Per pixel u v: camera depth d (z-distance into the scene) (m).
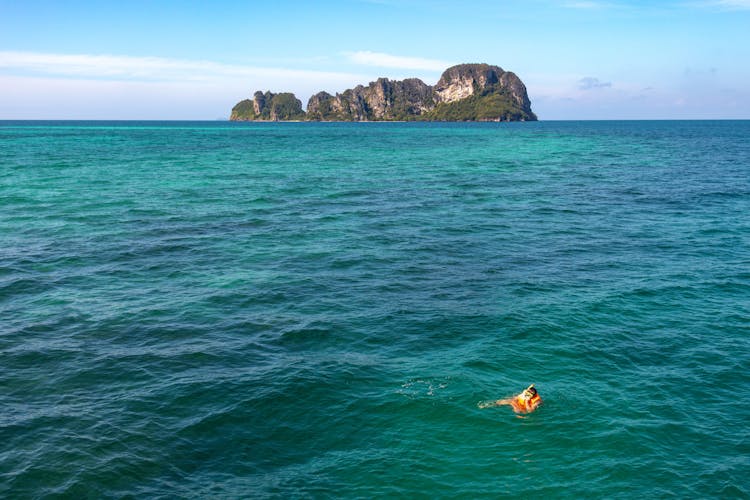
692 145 118.56
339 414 13.06
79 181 52.19
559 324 18.55
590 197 46.06
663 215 38.41
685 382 14.77
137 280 23.00
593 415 13.09
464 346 16.86
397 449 11.80
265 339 17.28
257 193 46.16
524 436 12.25
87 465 10.94
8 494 10.01
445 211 39.34
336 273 24.30
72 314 19.19
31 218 34.78
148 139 137.38
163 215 36.47
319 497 10.33
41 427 12.24
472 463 11.34
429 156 87.69
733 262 26.48
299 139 144.00
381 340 17.30
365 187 50.84
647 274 24.45
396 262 26.19
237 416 12.91
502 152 97.56
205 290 21.80
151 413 12.96
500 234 32.34
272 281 23.00
